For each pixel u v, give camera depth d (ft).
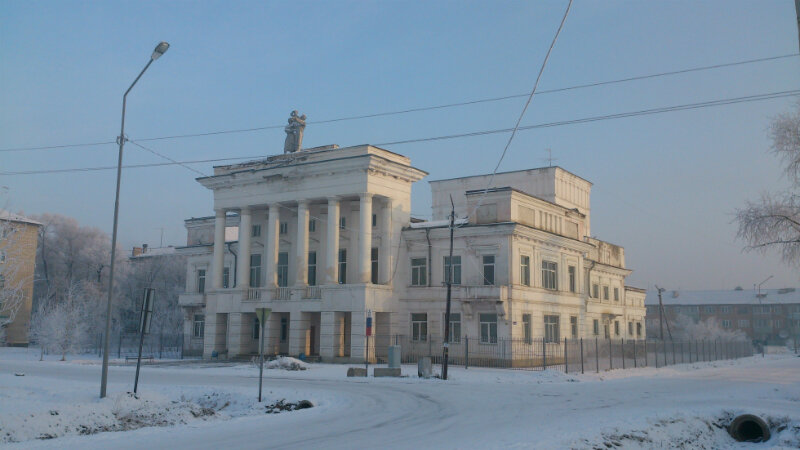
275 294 169.27
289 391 81.82
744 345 268.82
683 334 412.98
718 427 63.16
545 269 166.91
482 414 64.18
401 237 165.68
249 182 175.73
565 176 215.31
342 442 47.19
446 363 112.27
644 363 166.81
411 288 163.02
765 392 91.56
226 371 130.31
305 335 164.04
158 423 61.16
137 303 300.61
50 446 46.32
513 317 148.46
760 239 109.09
